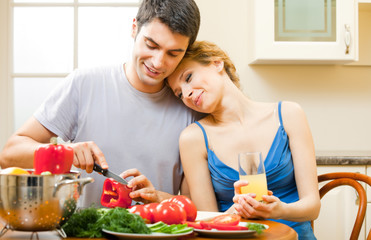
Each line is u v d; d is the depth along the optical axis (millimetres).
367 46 3053
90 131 1838
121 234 977
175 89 1729
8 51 3072
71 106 1850
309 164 1622
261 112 1724
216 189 1692
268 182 1627
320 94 3029
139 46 1584
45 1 3084
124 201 1445
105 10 3094
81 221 1062
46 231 1044
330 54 2748
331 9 2748
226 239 1045
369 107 3047
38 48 3104
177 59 1598
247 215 1321
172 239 998
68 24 3096
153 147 1821
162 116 1847
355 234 1632
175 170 1846
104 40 3102
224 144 1695
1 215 991
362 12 3064
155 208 1138
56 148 1108
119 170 1820
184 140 1716
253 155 1333
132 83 1851
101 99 1853
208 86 1663
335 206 2410
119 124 1832
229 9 3029
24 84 3092
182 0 1529
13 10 3090
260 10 2738
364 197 1652
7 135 3061
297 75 3021
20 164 1685
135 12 3100
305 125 1672
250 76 3021
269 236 1065
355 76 3047
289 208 1388
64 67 3104
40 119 1814
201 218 1254
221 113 1724
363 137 3051
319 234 2408
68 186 1001
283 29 2746
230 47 3033
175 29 1505
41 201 974
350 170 2408
